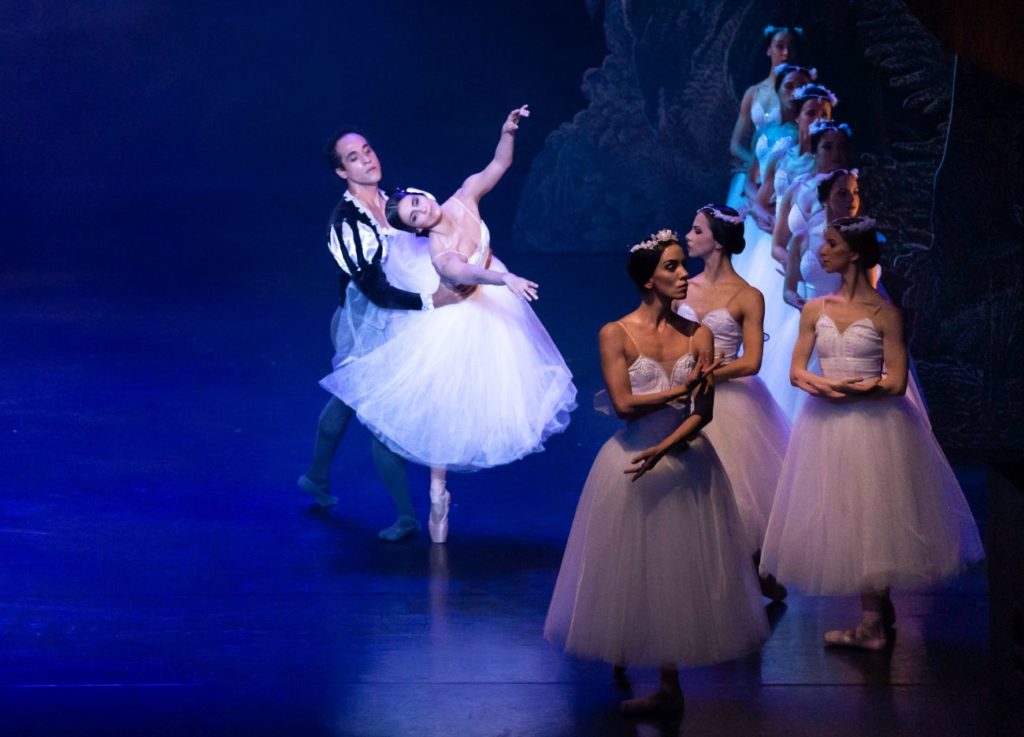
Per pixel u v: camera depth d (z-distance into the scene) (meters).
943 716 8.84
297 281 29.17
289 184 45.38
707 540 8.70
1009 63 7.44
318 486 13.94
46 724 8.84
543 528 13.39
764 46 31.58
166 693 9.36
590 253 32.44
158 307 26.06
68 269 30.66
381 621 10.78
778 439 10.94
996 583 8.70
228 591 11.50
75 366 20.88
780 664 9.80
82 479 15.01
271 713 9.03
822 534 9.72
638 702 8.93
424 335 12.34
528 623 10.73
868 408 9.75
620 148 32.56
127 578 11.81
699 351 8.82
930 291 16.20
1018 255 15.92
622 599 8.62
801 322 10.12
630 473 8.45
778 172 15.79
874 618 10.05
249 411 18.17
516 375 12.34
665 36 32.12
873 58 18.58
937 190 16.19
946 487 9.91
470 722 8.87
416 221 11.91
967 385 16.06
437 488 12.81
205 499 14.32
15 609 11.03
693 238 10.92
